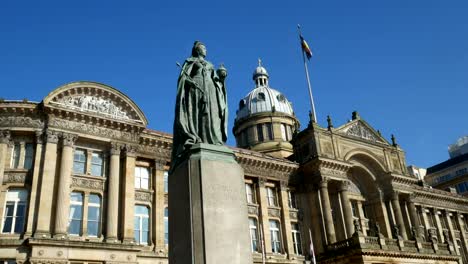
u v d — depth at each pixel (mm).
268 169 48375
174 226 10320
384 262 42344
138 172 39875
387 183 54781
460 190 85750
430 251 47125
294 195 49625
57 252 31469
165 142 41344
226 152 10805
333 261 43594
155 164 40500
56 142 35031
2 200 32875
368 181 55156
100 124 37531
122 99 39062
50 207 32969
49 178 33625
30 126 34844
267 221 45312
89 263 32719
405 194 55719
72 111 36000
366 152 53875
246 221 10008
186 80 12109
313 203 48281
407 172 56938
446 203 67062
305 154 50844
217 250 9227
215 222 9516
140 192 38781
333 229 45938
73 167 35812
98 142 37406
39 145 34625
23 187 33719
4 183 33312
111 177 36500
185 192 10023
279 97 80125
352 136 53469
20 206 33375
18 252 30812
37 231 31594
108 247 33656
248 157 46750
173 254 10094
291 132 75562
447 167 89125
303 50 56094
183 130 11320
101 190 36188
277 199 48031
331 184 50094
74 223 34219
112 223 34875
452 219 67875
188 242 9430
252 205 45438
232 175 10320
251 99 79125
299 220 48312
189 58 12758
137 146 39094
